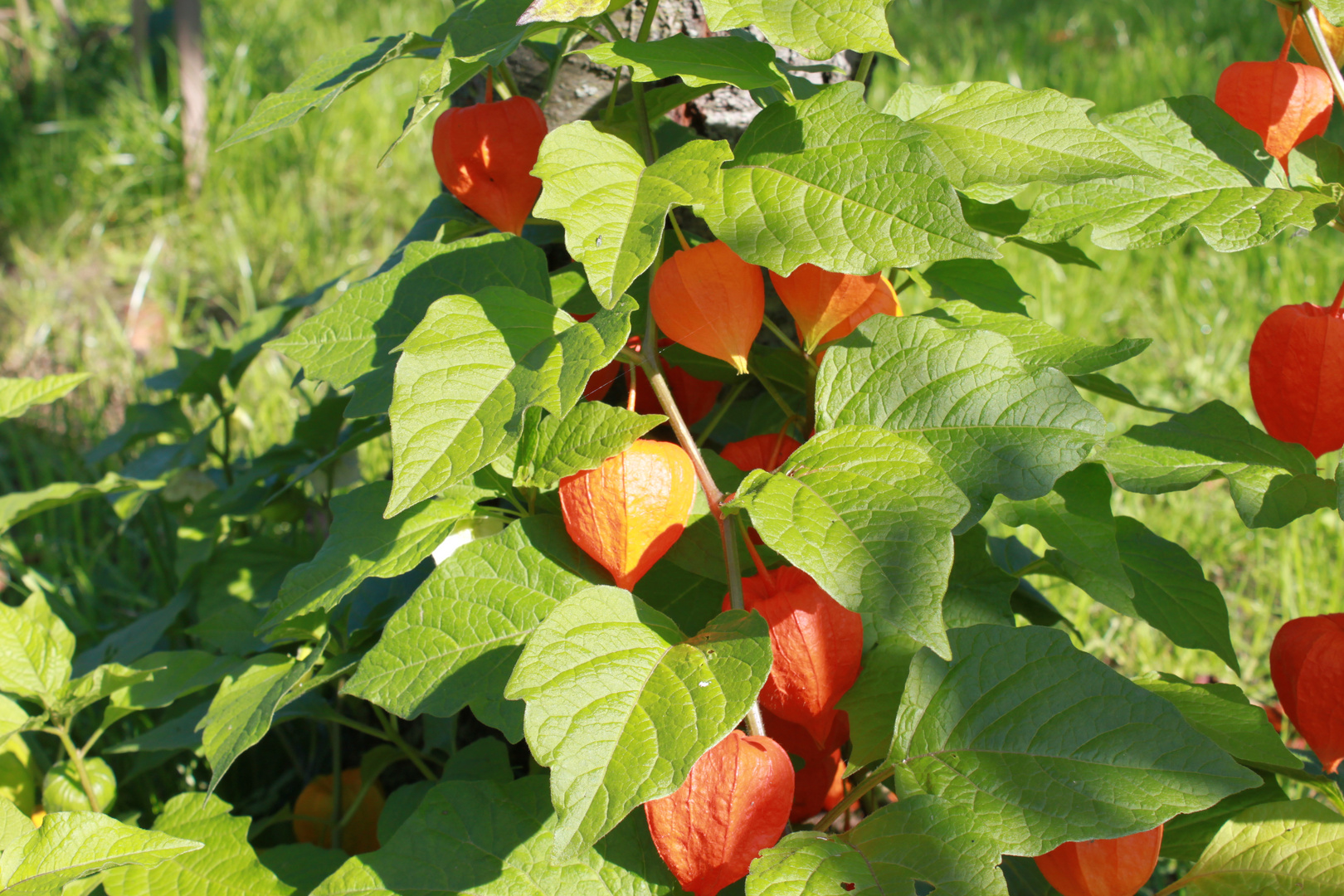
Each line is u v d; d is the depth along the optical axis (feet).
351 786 5.94
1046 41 20.67
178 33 15.87
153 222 15.37
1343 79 3.86
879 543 2.82
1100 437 3.17
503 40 3.56
